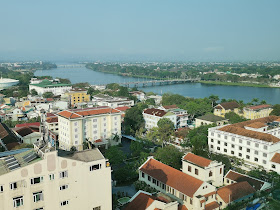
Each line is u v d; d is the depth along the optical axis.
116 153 112.38
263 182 87.50
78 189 49.22
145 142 136.75
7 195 42.41
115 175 97.12
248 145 113.62
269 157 106.56
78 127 132.50
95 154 53.44
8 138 126.25
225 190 80.06
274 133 131.50
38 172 44.56
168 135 142.75
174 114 169.38
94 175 50.72
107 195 52.81
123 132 166.75
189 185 77.69
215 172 88.00
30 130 142.50
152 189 87.50
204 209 73.88
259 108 194.12
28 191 44.12
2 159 48.25
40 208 45.72
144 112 178.38
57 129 156.88
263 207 78.38
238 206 76.94
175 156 103.56
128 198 81.44
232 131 121.62
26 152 51.03
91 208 51.28
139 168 95.00
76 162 48.25
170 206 68.31
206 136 133.00
